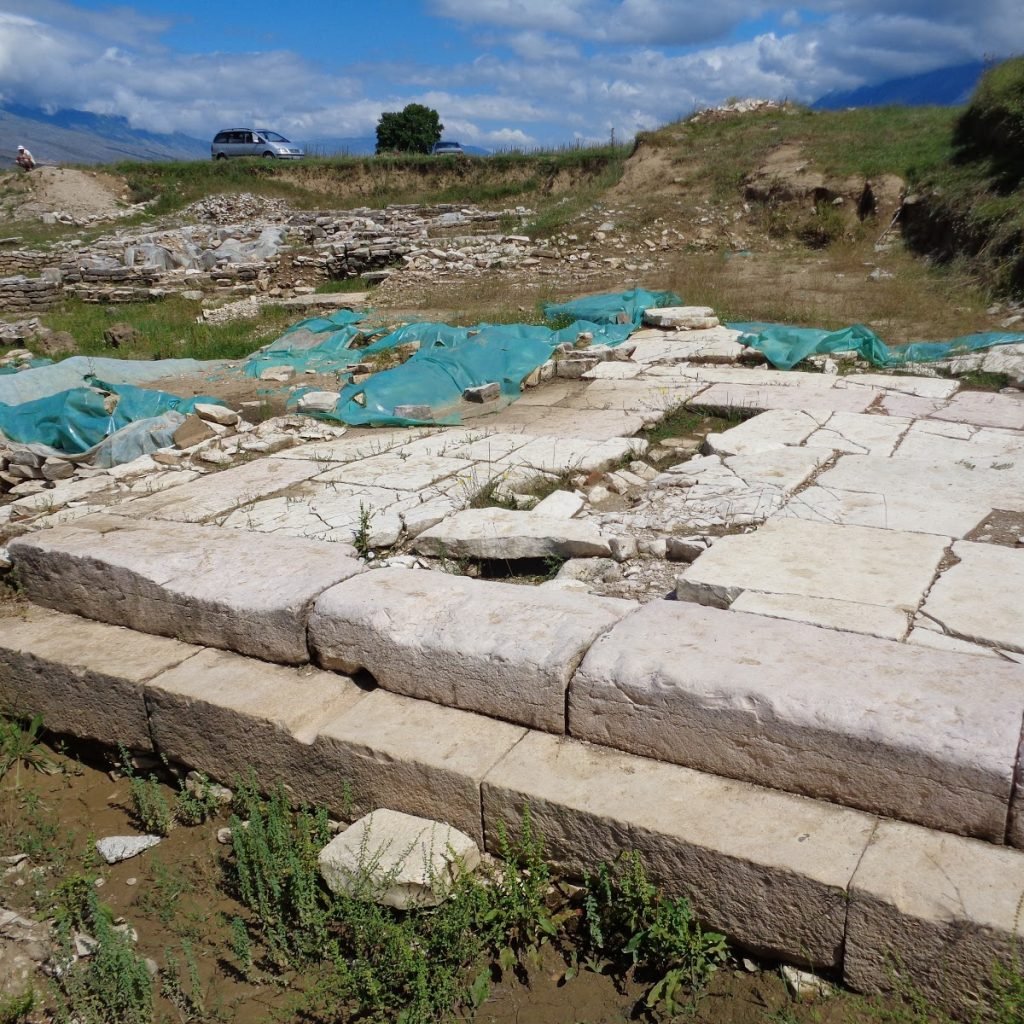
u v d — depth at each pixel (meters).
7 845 3.68
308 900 3.05
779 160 18.28
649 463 6.57
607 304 11.53
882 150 17.41
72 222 26.64
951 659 2.98
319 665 3.84
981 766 2.55
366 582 3.92
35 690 4.23
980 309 10.92
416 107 38.50
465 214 23.09
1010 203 12.50
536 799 2.97
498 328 10.28
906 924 2.44
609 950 2.90
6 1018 2.83
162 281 17.56
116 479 6.61
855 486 5.35
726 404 7.39
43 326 14.98
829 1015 2.56
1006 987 2.33
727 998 2.70
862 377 8.10
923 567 4.05
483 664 3.35
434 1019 2.75
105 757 4.16
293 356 11.02
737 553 4.30
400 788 3.26
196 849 3.59
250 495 5.89
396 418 7.70
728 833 2.73
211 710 3.66
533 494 5.84
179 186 29.30
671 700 2.99
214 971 3.03
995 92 14.92
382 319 12.66
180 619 4.15
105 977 2.93
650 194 19.00
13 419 7.58
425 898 2.96
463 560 4.91
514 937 2.97
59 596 4.59
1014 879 2.47
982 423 6.61
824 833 2.69
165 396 8.38
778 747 2.84
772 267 14.67
